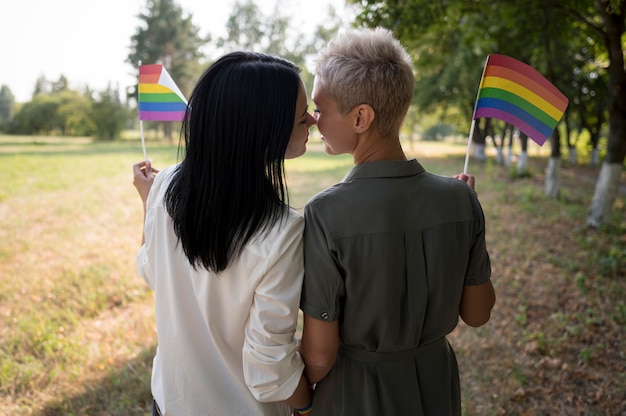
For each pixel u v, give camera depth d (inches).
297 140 43.8
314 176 540.7
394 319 43.9
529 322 159.5
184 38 1544.0
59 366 123.5
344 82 41.8
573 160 839.1
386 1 222.8
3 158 687.1
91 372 122.1
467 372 127.5
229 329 44.5
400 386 46.3
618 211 354.9
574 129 1150.3
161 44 1517.0
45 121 1855.3
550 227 293.9
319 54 45.4
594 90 618.8
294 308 41.9
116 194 403.5
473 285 48.9
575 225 298.2
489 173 604.1
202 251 40.5
